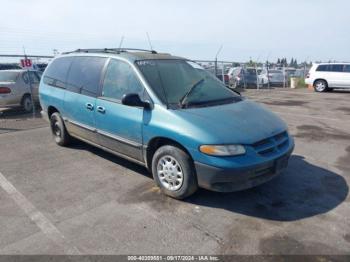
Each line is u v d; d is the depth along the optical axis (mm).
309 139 6863
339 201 3906
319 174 4773
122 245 3016
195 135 3496
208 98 4301
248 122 3773
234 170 3371
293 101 13391
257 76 19922
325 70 17922
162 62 4664
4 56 8484
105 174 4715
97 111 4703
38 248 2969
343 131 7648
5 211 3652
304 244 3027
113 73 4613
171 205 3773
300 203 3846
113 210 3664
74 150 5871
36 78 10992
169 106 3865
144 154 4148
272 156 3641
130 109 4195
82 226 3338
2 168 4984
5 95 9945
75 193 4105
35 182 4453
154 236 3154
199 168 3521
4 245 3012
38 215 3564
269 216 3537
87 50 5430
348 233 3211
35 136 6965
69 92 5387
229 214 3576
